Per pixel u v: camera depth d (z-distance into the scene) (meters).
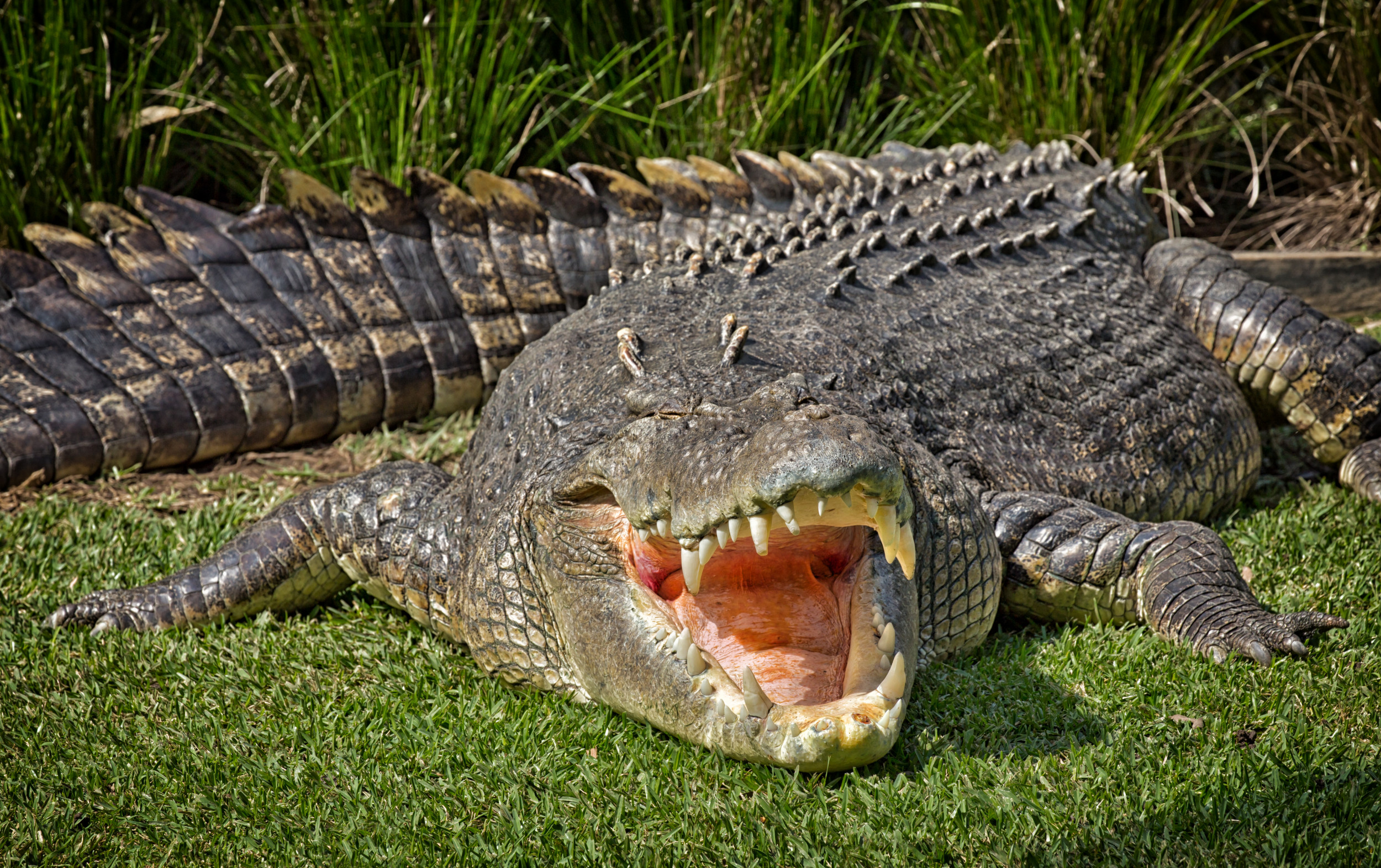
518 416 5.96
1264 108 12.77
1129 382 7.12
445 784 4.64
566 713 5.13
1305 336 7.77
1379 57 11.73
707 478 4.04
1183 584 5.67
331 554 6.23
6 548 6.91
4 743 4.96
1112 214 8.86
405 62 10.73
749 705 4.31
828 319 6.23
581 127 11.16
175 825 4.42
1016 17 11.39
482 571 5.45
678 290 6.59
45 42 9.36
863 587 4.67
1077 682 5.28
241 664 5.70
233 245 8.75
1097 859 4.04
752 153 10.36
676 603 4.95
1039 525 5.98
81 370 8.00
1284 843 4.01
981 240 7.84
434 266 9.23
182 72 10.78
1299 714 4.84
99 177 9.82
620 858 4.15
